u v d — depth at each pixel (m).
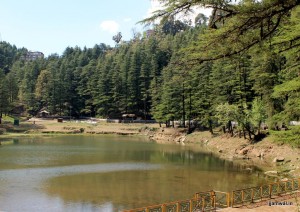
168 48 128.12
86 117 120.75
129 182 31.81
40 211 22.67
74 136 84.69
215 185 30.47
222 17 7.69
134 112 111.25
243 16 7.42
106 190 28.58
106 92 111.31
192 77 70.88
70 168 38.91
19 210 22.80
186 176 34.84
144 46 141.50
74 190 28.47
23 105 130.12
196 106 72.31
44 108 127.12
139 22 7.57
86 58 151.00
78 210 22.95
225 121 52.72
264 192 25.42
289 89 17.80
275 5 7.23
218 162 44.25
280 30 9.19
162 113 85.06
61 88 120.75
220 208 20.97
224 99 59.97
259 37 8.08
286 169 37.25
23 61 183.12
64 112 121.94
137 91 109.81
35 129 92.19
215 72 61.38
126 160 45.81
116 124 100.94
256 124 50.50
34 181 31.67
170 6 7.27
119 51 163.38
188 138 73.44
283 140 21.11
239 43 8.08
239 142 54.34
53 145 62.72
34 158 45.97
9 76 119.19
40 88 129.25
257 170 37.84
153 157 48.94
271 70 43.78
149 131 89.12
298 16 9.04
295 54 13.28
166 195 26.91
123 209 23.11
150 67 109.50
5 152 51.41
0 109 93.88
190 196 26.50
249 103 53.22
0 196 26.14
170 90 80.38
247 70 55.44
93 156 49.25
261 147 47.59
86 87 122.38
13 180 31.91
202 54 8.20
